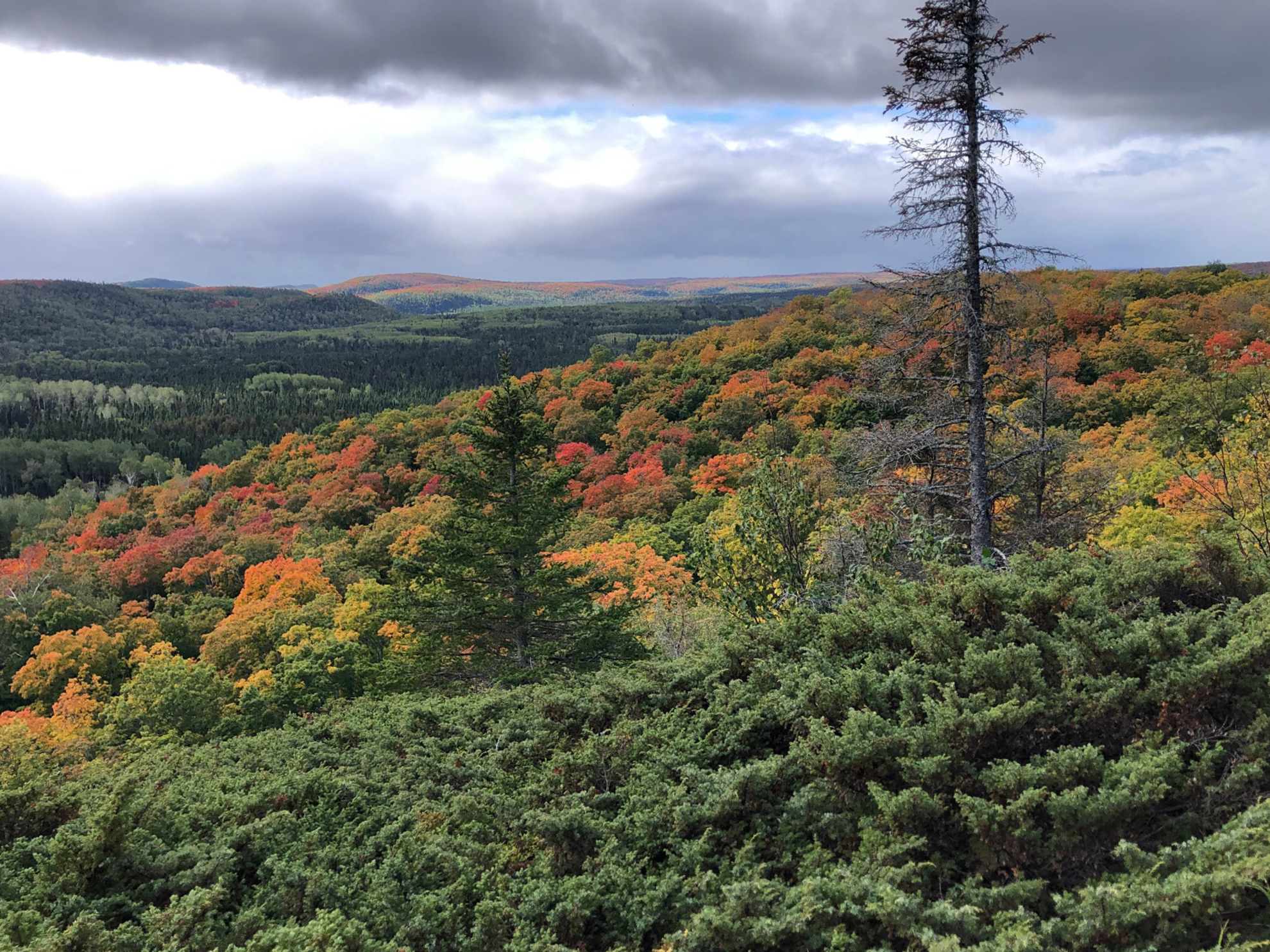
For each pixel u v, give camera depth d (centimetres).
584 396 10094
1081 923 343
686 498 6250
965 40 1254
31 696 4250
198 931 483
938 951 333
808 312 11231
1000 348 1325
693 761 611
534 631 1872
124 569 6600
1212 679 477
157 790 707
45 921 485
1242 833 359
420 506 7169
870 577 937
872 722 520
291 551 6625
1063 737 514
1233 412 1328
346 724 1001
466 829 601
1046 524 1659
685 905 457
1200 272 8575
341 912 463
